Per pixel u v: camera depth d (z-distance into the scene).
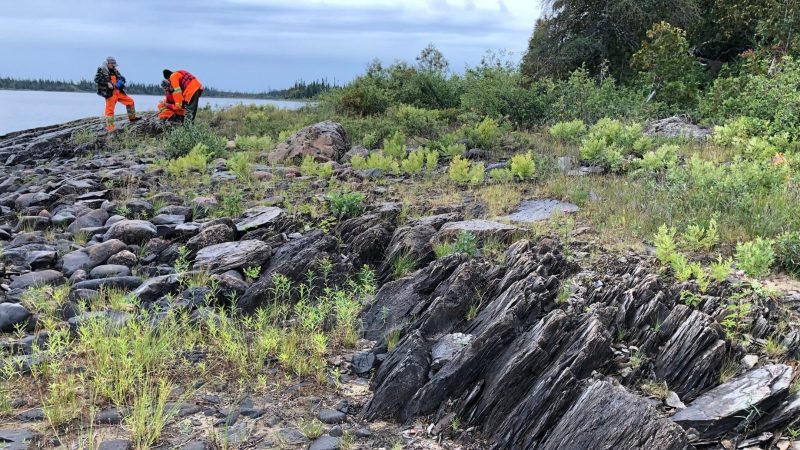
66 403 4.52
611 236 7.67
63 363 5.13
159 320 5.72
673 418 4.29
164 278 6.64
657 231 7.76
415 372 4.87
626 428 3.94
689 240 7.21
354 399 4.88
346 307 5.99
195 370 5.16
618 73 25.05
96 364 4.99
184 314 5.86
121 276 6.94
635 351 5.06
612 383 4.33
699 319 4.96
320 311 6.03
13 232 9.05
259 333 5.77
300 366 5.20
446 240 7.50
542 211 8.95
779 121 13.66
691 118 17.86
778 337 5.10
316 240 7.26
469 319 5.67
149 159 14.65
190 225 8.59
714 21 25.52
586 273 6.49
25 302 6.24
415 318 5.86
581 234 7.84
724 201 8.21
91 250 7.59
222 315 5.76
